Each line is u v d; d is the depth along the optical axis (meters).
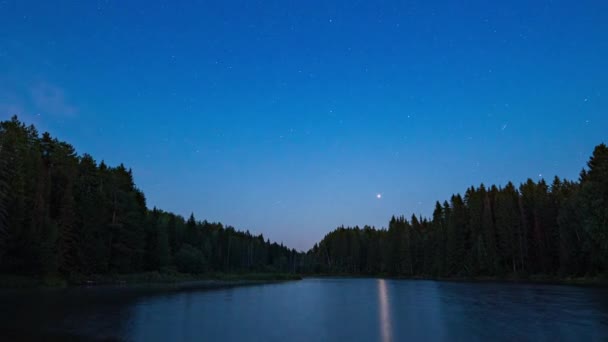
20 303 35.06
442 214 134.12
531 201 100.12
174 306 35.69
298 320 28.00
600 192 64.62
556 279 81.44
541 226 93.06
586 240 69.19
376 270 172.12
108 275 70.69
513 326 24.50
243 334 22.64
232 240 160.25
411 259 142.12
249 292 55.84
